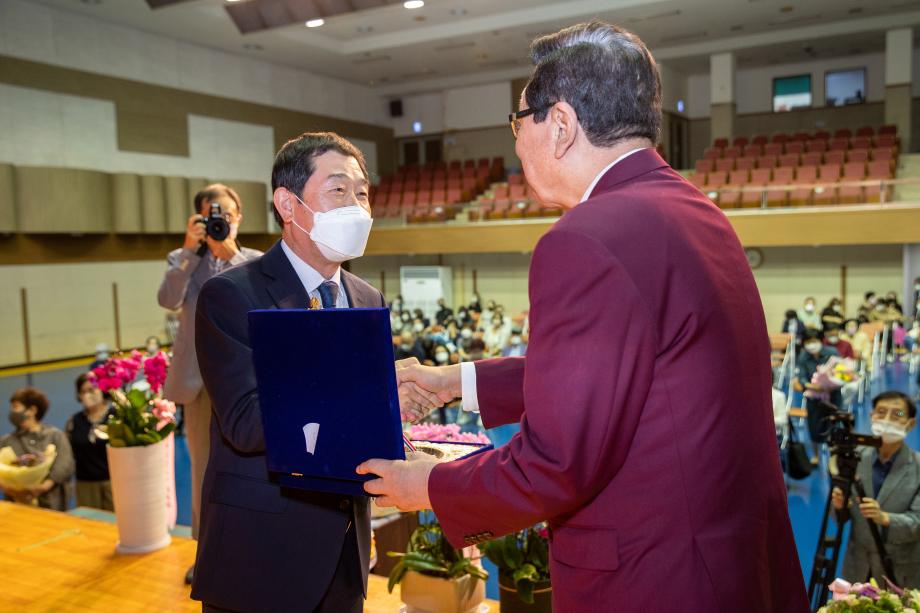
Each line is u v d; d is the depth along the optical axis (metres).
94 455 4.82
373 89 21.94
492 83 20.69
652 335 0.96
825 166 14.40
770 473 1.08
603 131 1.11
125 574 2.82
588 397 0.94
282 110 18.61
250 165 17.73
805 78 19.83
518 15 14.95
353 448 1.22
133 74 15.03
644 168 1.11
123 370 3.01
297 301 1.55
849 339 10.73
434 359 9.74
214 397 1.46
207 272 2.81
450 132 21.47
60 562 2.93
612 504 1.01
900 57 15.95
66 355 14.27
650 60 1.13
